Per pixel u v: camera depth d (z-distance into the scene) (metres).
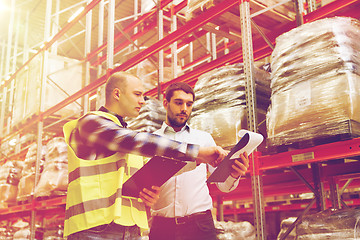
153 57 7.05
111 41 5.23
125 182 1.52
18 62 14.62
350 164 3.42
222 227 3.69
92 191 1.53
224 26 4.18
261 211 2.75
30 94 7.00
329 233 2.30
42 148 6.20
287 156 2.62
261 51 3.93
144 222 1.67
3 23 12.91
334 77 2.33
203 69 4.12
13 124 7.54
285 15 3.74
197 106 3.45
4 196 6.75
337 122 2.25
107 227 1.51
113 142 1.46
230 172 1.74
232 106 3.16
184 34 3.94
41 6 11.48
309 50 2.52
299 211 6.91
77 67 7.29
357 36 2.50
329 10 3.06
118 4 10.94
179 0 5.87
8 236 8.59
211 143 2.61
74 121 1.68
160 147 1.47
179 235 2.33
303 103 2.45
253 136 1.57
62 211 6.31
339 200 3.93
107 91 1.74
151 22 7.05
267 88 3.39
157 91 4.84
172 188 2.39
